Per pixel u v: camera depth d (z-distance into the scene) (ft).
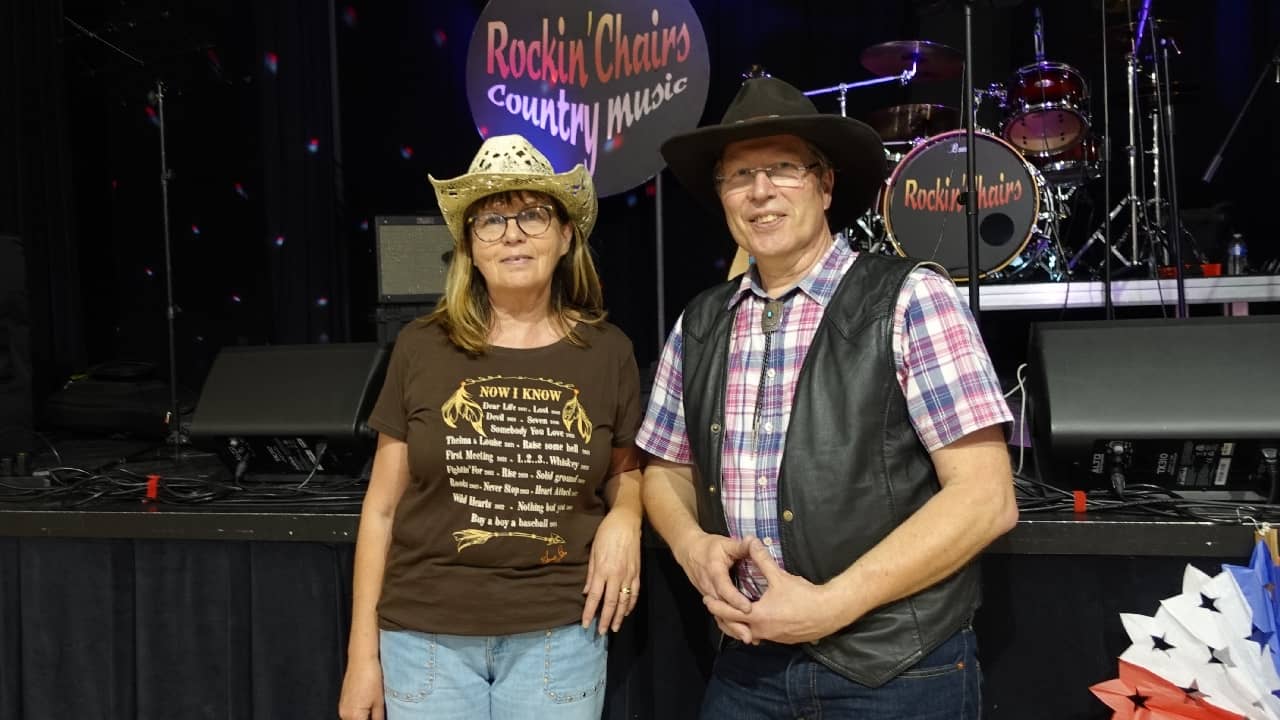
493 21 10.09
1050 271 13.37
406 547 4.83
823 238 4.80
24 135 12.64
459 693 4.70
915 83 15.61
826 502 4.29
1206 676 4.81
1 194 12.28
